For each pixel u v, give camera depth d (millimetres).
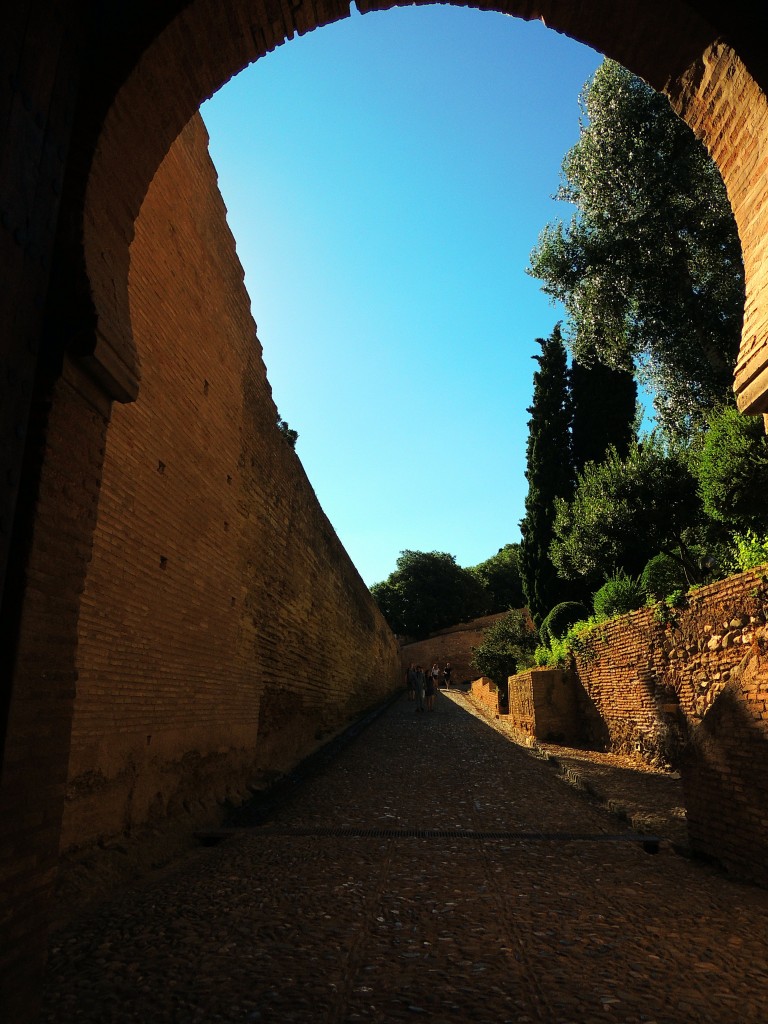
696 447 12055
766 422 3752
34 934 2594
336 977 3326
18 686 2545
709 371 13188
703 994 3131
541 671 15445
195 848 6359
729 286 12625
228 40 3783
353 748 14602
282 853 5992
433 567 66938
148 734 6312
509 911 4332
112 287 3246
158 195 6625
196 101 3924
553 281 14703
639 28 3932
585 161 13492
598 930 3977
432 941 3812
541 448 23641
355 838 6562
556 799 8742
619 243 13320
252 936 3895
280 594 12203
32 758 2629
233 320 9203
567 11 4047
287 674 12789
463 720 22281
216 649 8406
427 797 8953
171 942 3805
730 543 11094
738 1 3645
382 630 37375
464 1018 2900
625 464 12703
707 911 4301
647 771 10305
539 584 22828
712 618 8469
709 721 5617
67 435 2967
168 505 6883
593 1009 2980
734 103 3773
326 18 4105
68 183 3082
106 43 3285
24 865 2545
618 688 12398
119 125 3312
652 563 13906
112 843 5480
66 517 2953
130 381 3381
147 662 6324
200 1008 3006
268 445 11266
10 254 2602
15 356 2654
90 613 5270
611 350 14570
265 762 10891
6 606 2574
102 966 3475
